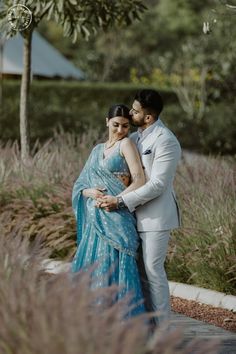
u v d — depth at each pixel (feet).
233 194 37.32
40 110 100.48
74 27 45.21
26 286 18.17
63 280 18.29
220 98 115.24
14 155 45.32
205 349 16.52
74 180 41.34
